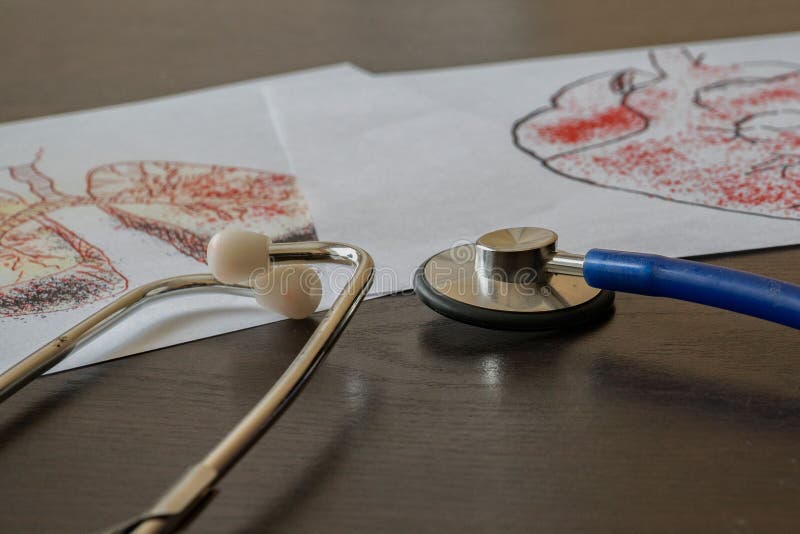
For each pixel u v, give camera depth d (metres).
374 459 0.33
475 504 0.30
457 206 0.61
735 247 0.51
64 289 0.51
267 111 0.87
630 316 0.43
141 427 0.36
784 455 0.32
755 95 0.83
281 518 0.30
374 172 0.69
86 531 0.30
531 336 0.41
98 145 0.79
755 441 0.33
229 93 0.94
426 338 0.42
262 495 0.31
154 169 0.73
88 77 1.04
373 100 0.88
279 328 0.44
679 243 0.52
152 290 0.44
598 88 0.88
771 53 0.97
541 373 0.38
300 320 0.44
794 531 0.28
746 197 0.59
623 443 0.33
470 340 0.41
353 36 1.15
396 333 0.42
